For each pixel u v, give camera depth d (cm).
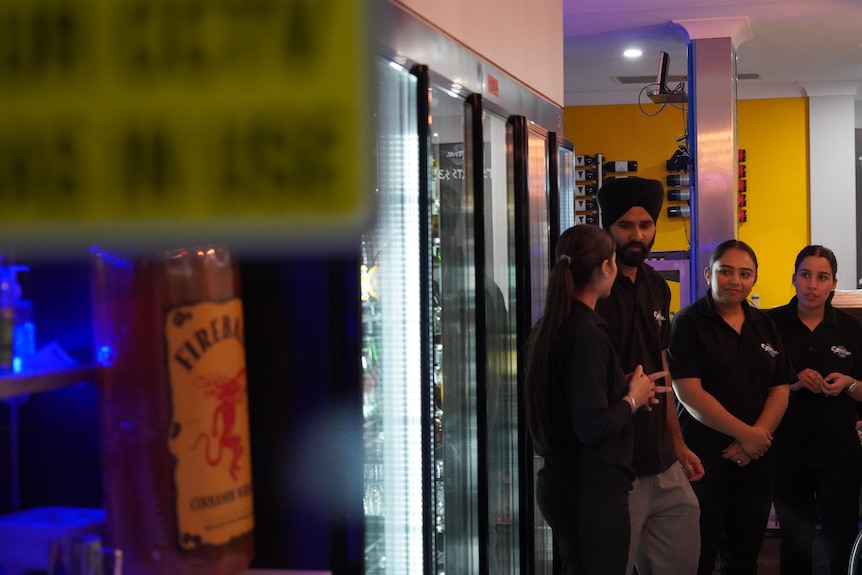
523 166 272
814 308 392
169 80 68
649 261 754
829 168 948
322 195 68
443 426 220
